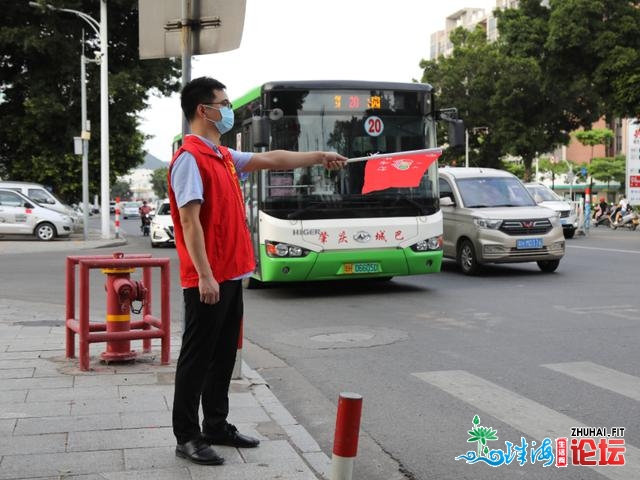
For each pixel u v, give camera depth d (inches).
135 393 216.8
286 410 206.1
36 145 1229.7
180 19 241.1
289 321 364.8
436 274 562.3
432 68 1961.1
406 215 436.5
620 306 390.3
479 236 539.2
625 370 255.4
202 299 158.1
